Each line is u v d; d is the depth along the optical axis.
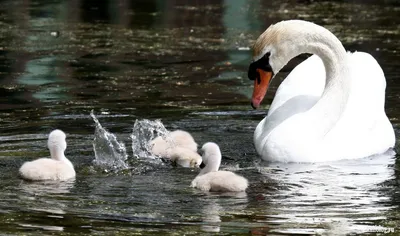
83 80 19.83
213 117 16.59
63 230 10.20
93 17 28.83
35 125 15.68
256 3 32.28
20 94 18.33
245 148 14.60
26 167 12.40
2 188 11.95
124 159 13.61
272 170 13.30
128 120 16.20
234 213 10.93
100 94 18.44
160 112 16.91
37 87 19.03
